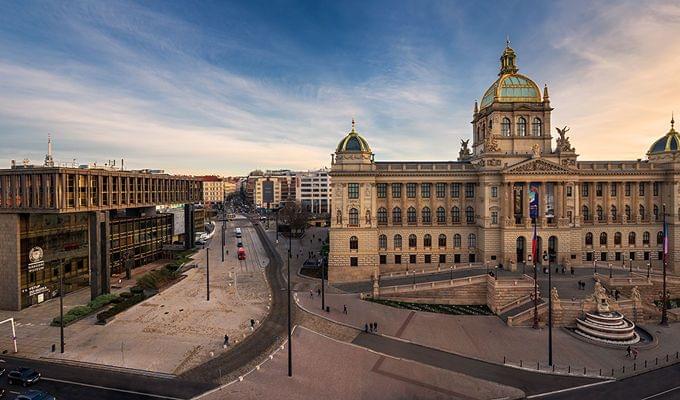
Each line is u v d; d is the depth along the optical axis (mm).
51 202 68125
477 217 97750
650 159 107188
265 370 49125
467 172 97312
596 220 101625
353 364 51156
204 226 179375
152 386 45062
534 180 91688
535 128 98562
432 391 44594
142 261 108500
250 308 71938
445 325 65812
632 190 102250
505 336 61156
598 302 63188
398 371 49344
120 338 58219
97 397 42688
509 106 97125
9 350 53906
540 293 73062
